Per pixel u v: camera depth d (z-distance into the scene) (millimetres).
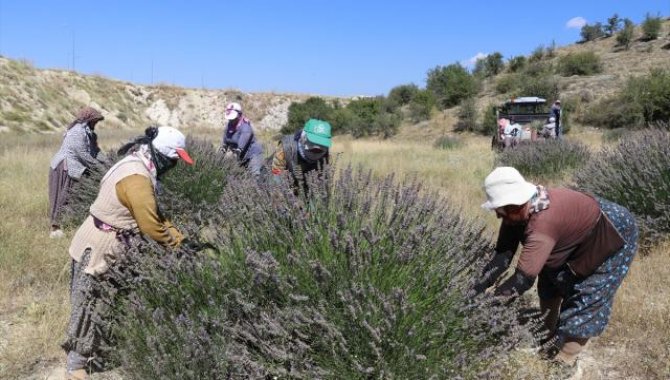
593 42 56250
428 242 3305
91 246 3527
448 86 46531
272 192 3516
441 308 3143
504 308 3232
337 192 3543
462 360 2959
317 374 2938
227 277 3350
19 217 7324
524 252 3447
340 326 3027
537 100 24188
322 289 3078
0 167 11648
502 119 21828
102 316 3598
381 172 12070
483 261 3418
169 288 3393
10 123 34125
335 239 3127
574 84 41969
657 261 5582
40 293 4988
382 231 3357
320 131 4637
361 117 43312
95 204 3582
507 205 3400
